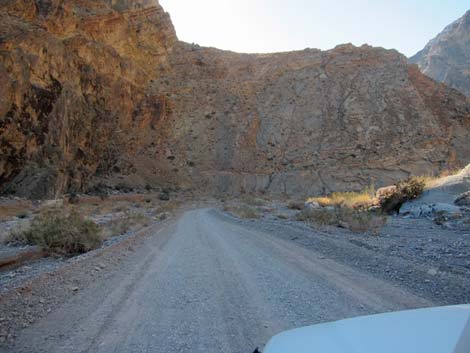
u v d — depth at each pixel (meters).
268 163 88.06
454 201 18.23
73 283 6.79
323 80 101.19
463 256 7.99
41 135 49.69
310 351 1.92
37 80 51.50
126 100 81.69
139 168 78.62
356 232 13.02
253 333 4.20
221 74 107.31
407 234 12.27
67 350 3.89
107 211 35.66
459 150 79.69
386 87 93.06
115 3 93.81
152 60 99.75
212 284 6.60
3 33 50.12
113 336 4.25
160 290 6.30
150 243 12.55
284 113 97.00
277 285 6.31
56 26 63.88
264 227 16.28
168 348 3.87
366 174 75.12
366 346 1.87
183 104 98.00
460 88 197.25
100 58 72.25
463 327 1.83
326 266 7.71
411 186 21.25
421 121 85.06
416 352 1.71
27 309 5.26
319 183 76.31
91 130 65.25
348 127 88.06
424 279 6.07
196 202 64.56
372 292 5.59
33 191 44.41
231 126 96.12
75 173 56.06
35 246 11.28
